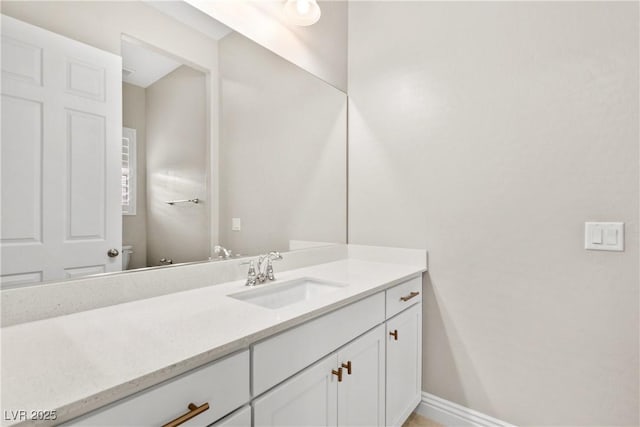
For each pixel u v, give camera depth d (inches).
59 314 35.9
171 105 46.9
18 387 21.6
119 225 41.1
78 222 37.6
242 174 57.4
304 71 70.3
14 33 32.9
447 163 66.3
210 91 52.4
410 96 71.5
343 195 80.4
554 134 55.1
